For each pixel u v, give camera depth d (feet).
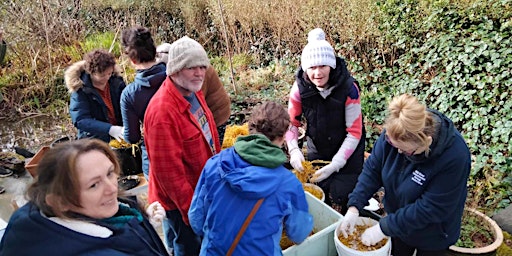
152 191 7.99
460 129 15.03
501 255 9.14
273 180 5.92
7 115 21.25
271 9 22.94
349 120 9.22
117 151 11.51
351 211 7.56
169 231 8.57
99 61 10.05
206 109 8.42
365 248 7.11
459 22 15.57
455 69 15.11
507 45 14.16
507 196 11.85
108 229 4.62
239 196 5.98
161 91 7.39
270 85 20.77
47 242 4.18
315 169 9.93
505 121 13.37
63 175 4.25
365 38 18.86
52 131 19.45
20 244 4.19
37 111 21.52
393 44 17.85
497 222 10.66
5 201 12.35
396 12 17.56
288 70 21.38
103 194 4.52
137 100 8.66
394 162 6.95
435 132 6.06
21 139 18.78
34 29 24.73
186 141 7.47
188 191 7.46
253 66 23.39
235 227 5.95
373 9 18.34
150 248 5.08
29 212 4.30
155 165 7.30
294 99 9.66
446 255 9.11
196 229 6.73
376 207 9.56
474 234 9.66
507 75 13.73
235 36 24.52
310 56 8.62
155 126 7.13
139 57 8.46
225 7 24.07
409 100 6.05
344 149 9.25
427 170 6.37
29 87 22.12
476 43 14.65
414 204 6.58
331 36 20.49
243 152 6.02
